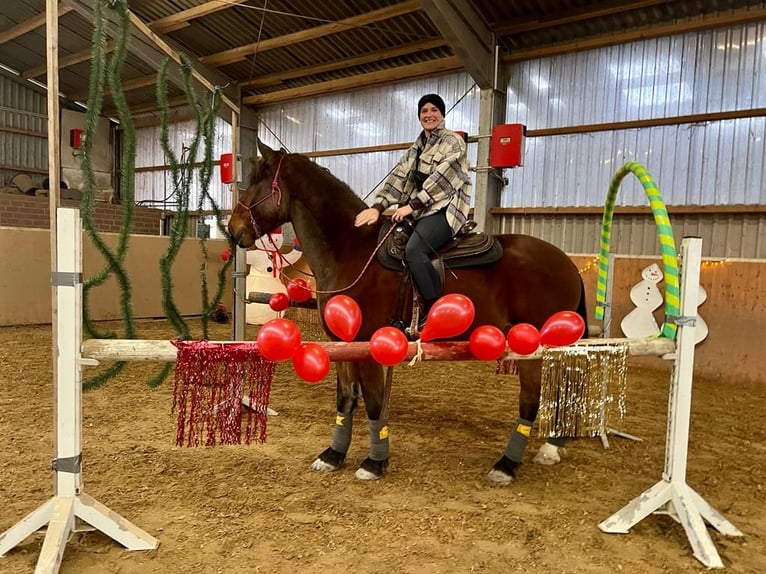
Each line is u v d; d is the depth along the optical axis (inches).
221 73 424.5
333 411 170.4
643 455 138.6
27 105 539.8
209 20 362.9
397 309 113.3
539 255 123.1
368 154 393.1
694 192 273.7
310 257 122.6
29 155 541.3
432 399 189.9
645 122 283.3
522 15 304.3
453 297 92.0
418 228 111.4
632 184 291.9
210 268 405.7
